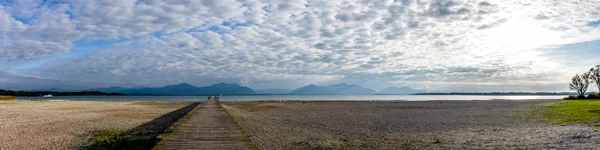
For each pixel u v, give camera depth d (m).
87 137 14.29
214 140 10.80
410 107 41.53
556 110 28.17
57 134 15.04
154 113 28.34
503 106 41.56
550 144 10.96
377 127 18.52
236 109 36.00
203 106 34.53
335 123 20.80
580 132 13.39
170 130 14.98
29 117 22.88
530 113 26.66
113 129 17.03
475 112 30.06
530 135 13.40
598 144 10.54
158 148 9.48
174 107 38.75
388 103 57.22
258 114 28.89
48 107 35.66
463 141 12.35
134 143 12.70
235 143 10.33
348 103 57.84
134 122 20.55
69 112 28.30
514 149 10.35
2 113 26.08
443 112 30.77
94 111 30.00
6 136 14.25
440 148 10.91
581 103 37.75
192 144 10.10
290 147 12.09
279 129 17.59
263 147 12.09
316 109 37.31
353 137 14.54
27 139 13.62
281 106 45.09
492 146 10.99
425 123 20.48
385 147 11.53
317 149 11.56
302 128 18.09
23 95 156.12
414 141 12.80
